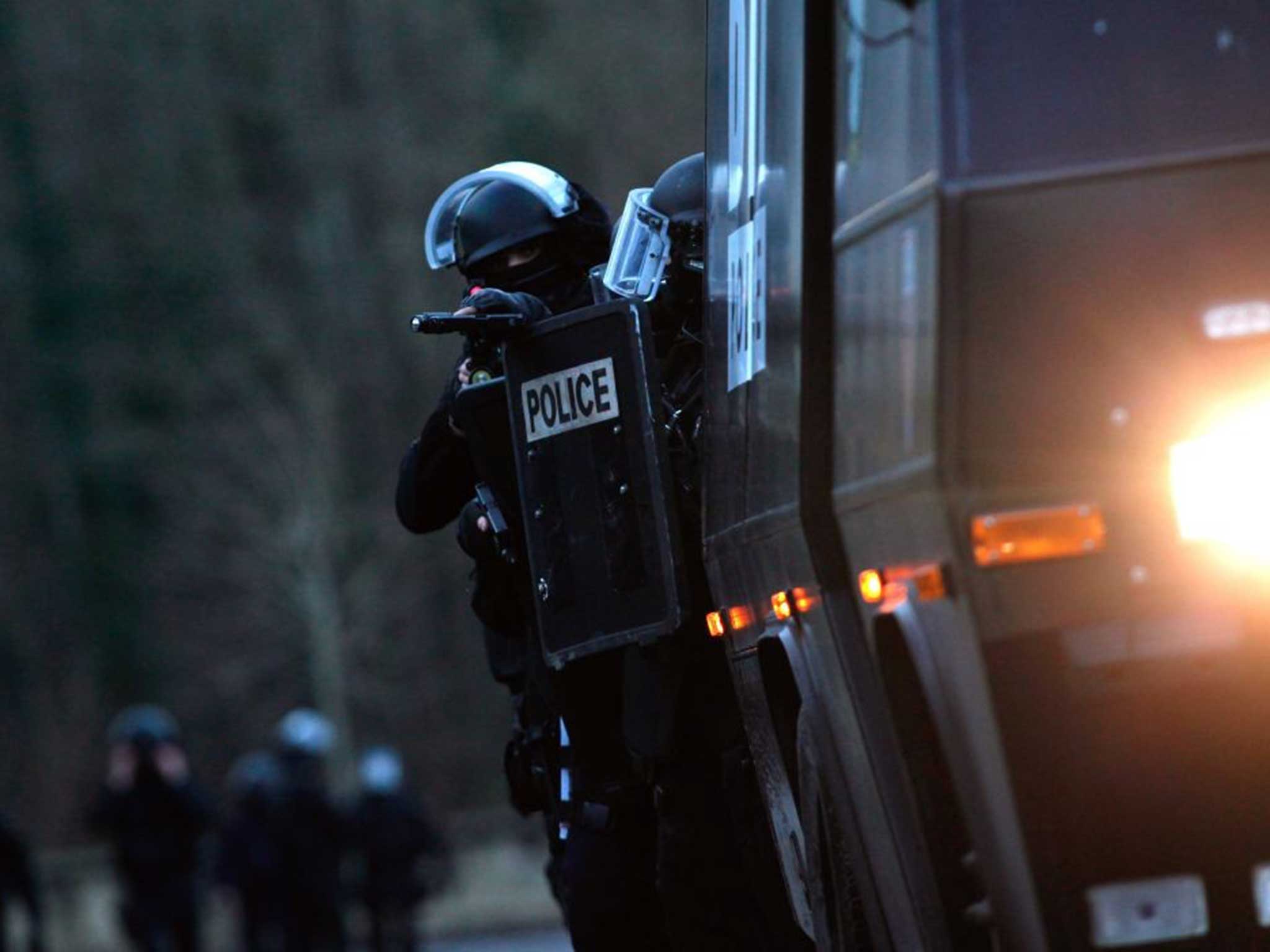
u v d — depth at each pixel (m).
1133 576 9.94
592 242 17.72
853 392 11.53
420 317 16.02
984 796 10.45
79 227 166.50
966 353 10.07
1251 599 9.89
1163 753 10.05
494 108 157.75
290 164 161.25
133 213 164.50
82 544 165.12
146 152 165.38
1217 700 9.96
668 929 16.64
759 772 15.43
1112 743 10.05
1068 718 10.04
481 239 17.59
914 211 10.54
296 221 160.50
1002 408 10.02
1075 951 10.21
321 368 150.88
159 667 159.50
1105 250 10.02
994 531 10.02
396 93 159.12
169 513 148.75
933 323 10.17
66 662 163.12
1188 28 10.27
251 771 56.16
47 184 167.62
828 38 12.31
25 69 169.50
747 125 14.27
